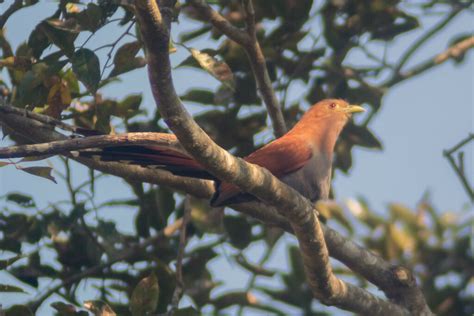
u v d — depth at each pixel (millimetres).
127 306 10867
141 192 12234
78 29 8852
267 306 12195
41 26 8914
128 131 11648
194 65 10289
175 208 13031
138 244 12086
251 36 11281
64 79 10305
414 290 11070
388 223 12375
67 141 8367
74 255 11773
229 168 8367
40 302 11180
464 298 12086
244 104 12648
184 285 11977
